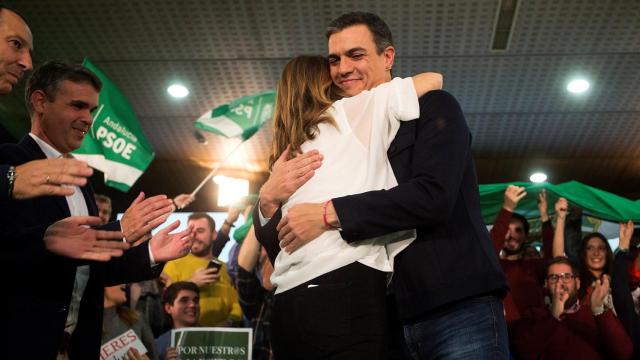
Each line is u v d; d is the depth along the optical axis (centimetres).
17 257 196
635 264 491
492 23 507
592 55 546
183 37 523
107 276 232
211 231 473
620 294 421
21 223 210
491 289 162
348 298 159
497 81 584
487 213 581
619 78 579
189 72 566
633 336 407
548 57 549
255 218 188
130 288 400
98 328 231
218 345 352
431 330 163
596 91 600
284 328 162
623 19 504
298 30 513
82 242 195
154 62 553
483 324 160
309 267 161
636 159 720
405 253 168
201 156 708
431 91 181
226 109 501
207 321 431
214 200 747
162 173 732
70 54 540
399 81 181
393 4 489
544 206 492
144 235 227
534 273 419
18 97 583
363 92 182
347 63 197
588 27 514
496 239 414
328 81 193
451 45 533
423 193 161
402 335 178
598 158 722
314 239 164
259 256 366
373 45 199
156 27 511
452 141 170
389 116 178
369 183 170
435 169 165
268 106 503
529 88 595
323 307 158
